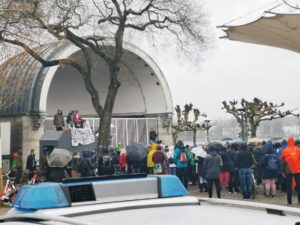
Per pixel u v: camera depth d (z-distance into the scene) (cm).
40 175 1842
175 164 1925
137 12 2580
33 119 2922
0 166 1609
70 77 3662
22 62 2177
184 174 1919
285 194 1756
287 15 1619
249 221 246
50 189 288
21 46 1808
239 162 1627
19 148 2919
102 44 2708
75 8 2227
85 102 3822
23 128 2916
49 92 3628
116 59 2584
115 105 3812
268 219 253
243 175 1620
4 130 2659
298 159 1446
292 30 1759
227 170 1808
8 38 1770
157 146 1828
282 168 1468
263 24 1744
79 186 296
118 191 303
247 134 3622
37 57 2319
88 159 1747
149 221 249
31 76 2952
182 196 320
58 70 3553
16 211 297
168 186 317
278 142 1886
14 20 1703
